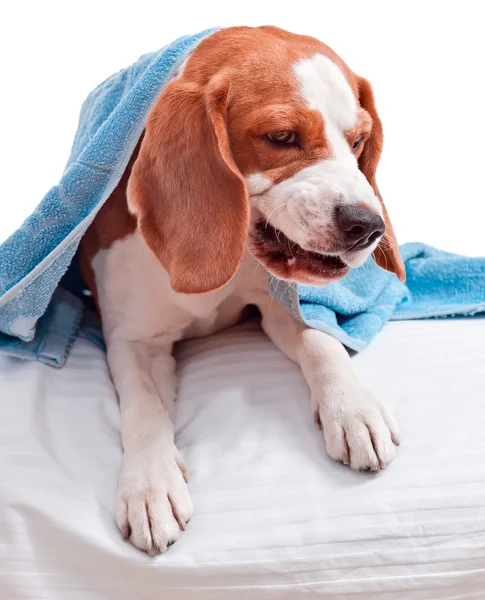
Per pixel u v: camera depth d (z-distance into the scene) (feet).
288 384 2.70
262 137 2.45
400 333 2.98
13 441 2.46
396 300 3.19
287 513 2.35
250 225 2.56
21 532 2.35
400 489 2.38
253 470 2.45
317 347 2.67
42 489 2.38
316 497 2.38
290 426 2.57
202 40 2.56
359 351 2.86
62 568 2.34
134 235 2.73
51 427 2.54
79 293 3.17
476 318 3.13
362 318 3.01
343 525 2.32
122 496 2.36
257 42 2.51
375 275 3.20
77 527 2.32
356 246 2.41
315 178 2.42
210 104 2.43
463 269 3.37
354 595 2.30
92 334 2.97
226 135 2.44
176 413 2.70
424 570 2.31
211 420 2.62
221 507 2.38
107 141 2.56
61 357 2.75
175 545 2.32
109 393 2.70
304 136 2.44
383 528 2.32
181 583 2.29
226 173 2.43
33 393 2.59
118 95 2.80
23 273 2.67
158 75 2.54
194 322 2.90
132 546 2.31
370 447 2.40
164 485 2.37
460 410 2.60
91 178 2.59
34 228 2.64
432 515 2.34
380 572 2.31
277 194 2.46
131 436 2.50
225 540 2.31
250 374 2.76
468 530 2.33
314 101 2.44
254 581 2.29
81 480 2.43
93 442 2.53
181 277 2.45
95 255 2.84
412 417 2.58
